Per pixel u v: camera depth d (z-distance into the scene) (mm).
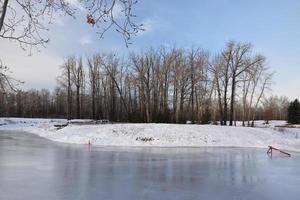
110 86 69938
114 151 28781
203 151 30125
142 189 14414
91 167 19953
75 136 38500
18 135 48375
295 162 23656
